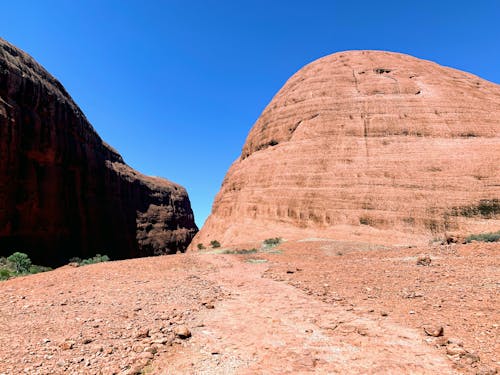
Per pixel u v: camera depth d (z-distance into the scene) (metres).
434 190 26.41
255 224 33.31
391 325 5.79
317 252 19.72
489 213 23.59
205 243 40.00
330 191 30.06
